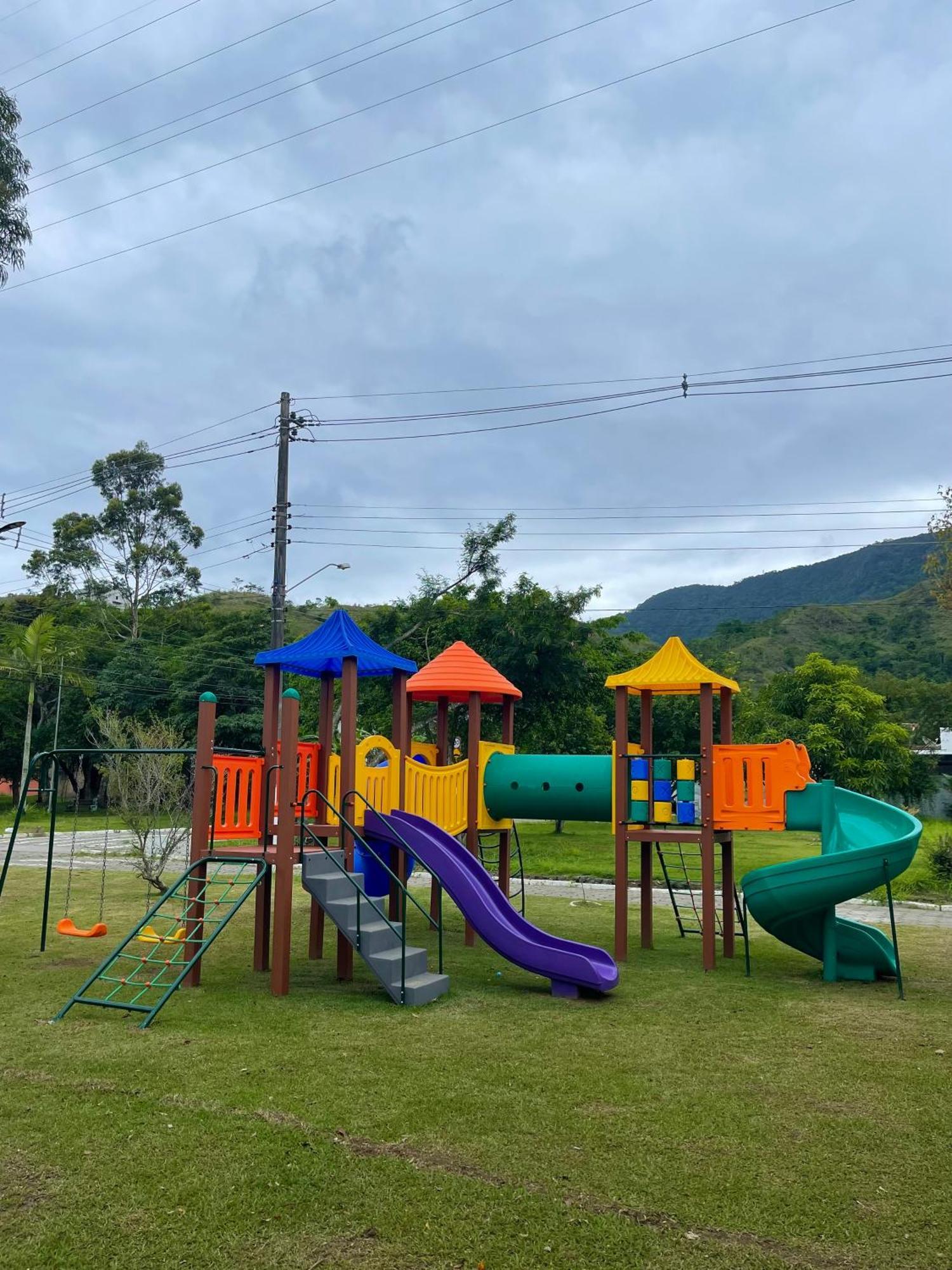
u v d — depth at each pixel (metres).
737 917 14.17
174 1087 5.54
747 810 10.18
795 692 34.91
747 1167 4.54
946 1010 8.05
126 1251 3.70
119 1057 6.16
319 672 10.34
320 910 10.20
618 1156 4.65
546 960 8.61
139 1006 7.16
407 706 13.00
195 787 8.78
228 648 41.00
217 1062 6.07
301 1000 8.03
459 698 13.59
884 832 10.17
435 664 12.88
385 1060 6.20
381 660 9.76
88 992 8.23
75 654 40.91
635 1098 5.52
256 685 40.56
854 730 33.09
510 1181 4.34
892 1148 4.80
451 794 11.75
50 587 48.31
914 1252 3.76
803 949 10.00
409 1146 4.71
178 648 45.12
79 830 32.38
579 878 18.92
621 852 10.67
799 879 9.29
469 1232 3.86
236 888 16.77
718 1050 6.65
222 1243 3.76
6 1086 5.56
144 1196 4.14
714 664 42.94
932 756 41.38
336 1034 6.85
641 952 11.16
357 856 11.41
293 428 20.88
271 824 9.38
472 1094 5.51
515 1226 3.92
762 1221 4.00
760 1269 3.62
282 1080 5.70
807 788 10.00
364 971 9.47
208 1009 7.63
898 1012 7.96
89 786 43.38
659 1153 4.69
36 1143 4.69
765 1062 6.35
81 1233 3.83
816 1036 7.10
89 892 15.69
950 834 20.80
